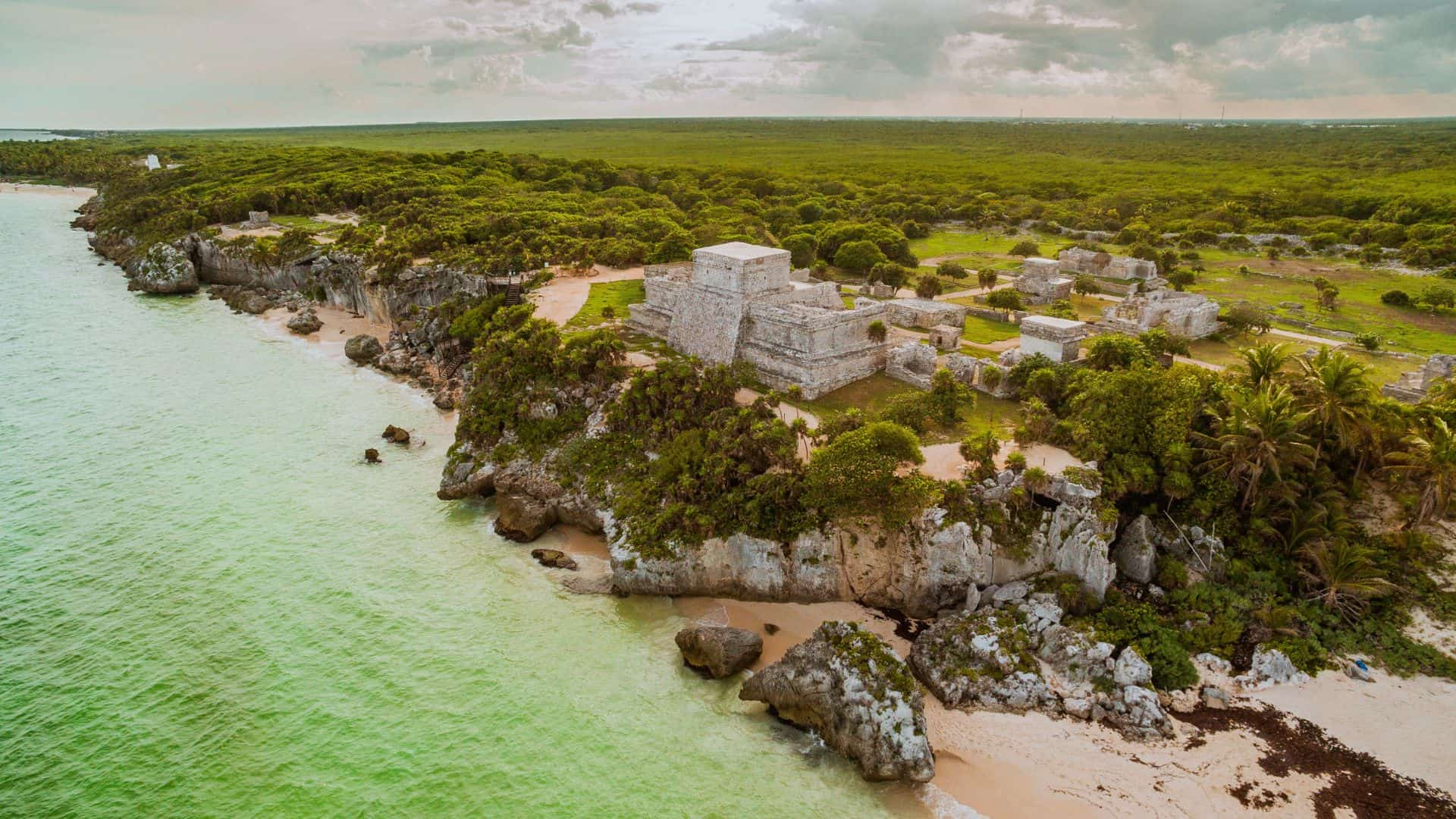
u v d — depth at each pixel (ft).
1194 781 156.46
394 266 427.74
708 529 214.90
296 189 651.25
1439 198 579.48
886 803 154.10
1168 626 195.52
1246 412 207.51
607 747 167.32
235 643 195.62
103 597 211.20
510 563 230.48
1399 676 180.04
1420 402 226.17
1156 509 217.97
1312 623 192.13
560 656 193.88
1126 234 571.69
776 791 157.07
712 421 247.29
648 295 347.77
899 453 206.69
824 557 211.20
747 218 581.12
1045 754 163.53
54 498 257.96
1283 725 169.37
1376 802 151.43
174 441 301.63
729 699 180.65
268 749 165.78
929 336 325.01
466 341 363.56
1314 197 636.48
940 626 192.54
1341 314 385.09
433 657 192.75
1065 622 195.62
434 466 287.89
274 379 367.66
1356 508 216.33
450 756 164.55
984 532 201.98
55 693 178.81
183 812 151.64
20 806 152.25
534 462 262.67
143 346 410.52
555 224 515.50
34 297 497.05
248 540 238.48
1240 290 435.12
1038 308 386.52
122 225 640.17
